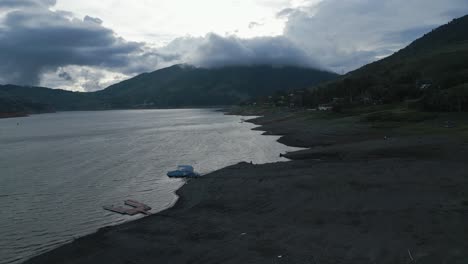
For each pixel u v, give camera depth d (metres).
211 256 24.47
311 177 43.97
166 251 25.97
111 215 36.19
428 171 41.19
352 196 34.59
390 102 136.75
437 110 98.75
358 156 58.19
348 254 22.55
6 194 44.56
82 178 53.44
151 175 54.91
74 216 36.12
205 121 187.88
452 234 23.52
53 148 89.94
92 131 142.25
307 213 31.42
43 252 27.95
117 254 26.09
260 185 43.00
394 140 67.38
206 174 53.62
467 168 41.25
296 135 97.75
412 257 21.11
